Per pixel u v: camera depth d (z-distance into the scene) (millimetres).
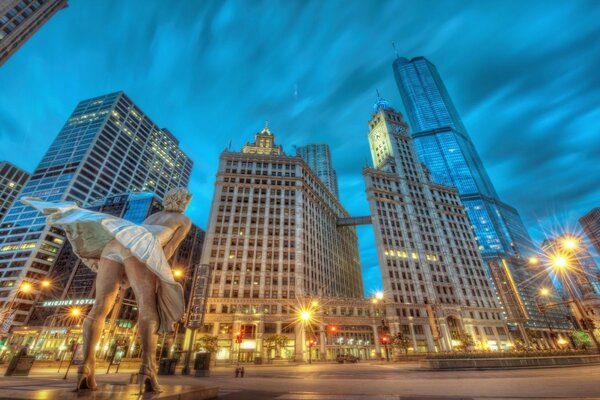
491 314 85438
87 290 91312
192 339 27172
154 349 6473
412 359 53688
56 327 75688
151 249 6508
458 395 10242
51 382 12102
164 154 167000
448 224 102438
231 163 91688
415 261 88625
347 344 68125
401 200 102875
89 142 128250
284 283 71750
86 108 149000
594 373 17000
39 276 96375
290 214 83625
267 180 89625
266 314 65500
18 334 77062
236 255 73125
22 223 106812
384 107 140000
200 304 29453
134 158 145875
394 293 79438
